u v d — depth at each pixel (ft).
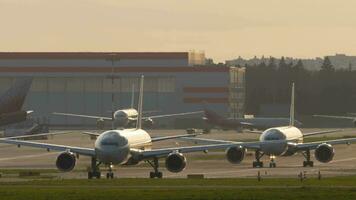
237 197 499.10
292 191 529.04
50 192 525.75
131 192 523.70
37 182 605.73
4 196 504.43
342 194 510.99
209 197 498.69
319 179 626.23
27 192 526.16
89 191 531.50
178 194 512.63
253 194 511.81
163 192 522.88
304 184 582.35
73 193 519.19
